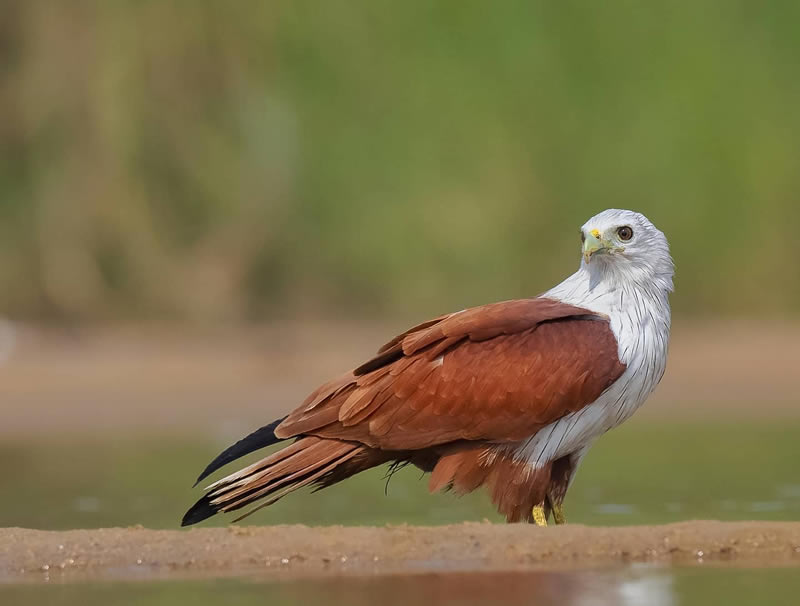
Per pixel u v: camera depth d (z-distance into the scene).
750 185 24.78
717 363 20.25
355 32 24.44
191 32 23.81
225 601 6.23
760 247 24.86
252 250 24.28
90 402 17.09
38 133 23.66
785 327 23.55
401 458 8.27
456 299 24.23
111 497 10.30
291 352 20.67
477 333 8.09
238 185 24.14
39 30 23.66
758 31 25.98
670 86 24.80
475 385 7.98
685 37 25.11
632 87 24.73
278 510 9.86
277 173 24.36
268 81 24.33
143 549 7.26
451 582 6.53
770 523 7.39
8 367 19.69
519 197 24.31
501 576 6.66
